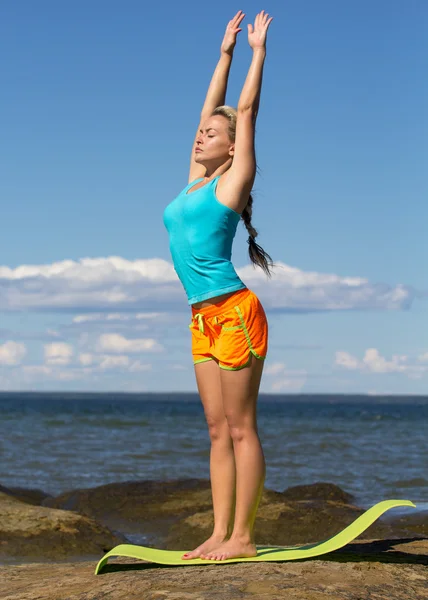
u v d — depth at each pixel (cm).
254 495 411
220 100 482
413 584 371
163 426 4588
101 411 8112
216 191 408
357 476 1811
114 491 1118
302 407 12731
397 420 6359
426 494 1416
